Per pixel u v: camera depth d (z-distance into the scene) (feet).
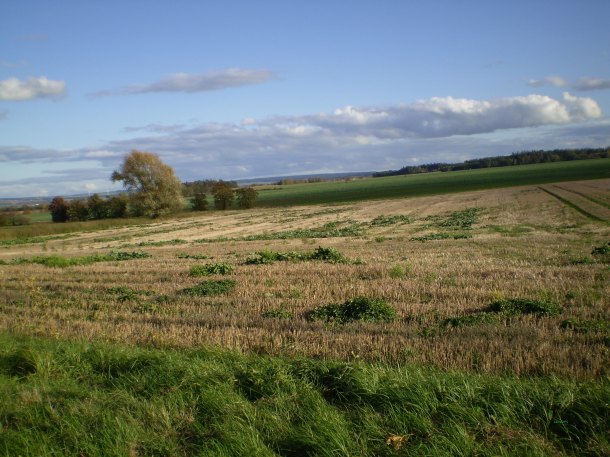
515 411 17.46
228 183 312.29
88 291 53.31
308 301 42.04
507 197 230.27
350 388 19.93
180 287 52.42
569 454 15.42
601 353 24.52
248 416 18.29
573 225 115.96
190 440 17.51
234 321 35.70
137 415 18.97
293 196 395.96
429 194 307.17
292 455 16.35
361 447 16.10
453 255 70.49
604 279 45.39
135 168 256.73
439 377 20.44
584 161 571.28
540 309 34.12
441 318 34.35
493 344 26.30
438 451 15.35
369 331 31.37
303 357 24.59
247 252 93.20
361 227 149.89
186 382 21.47
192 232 172.86
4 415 19.60
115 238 165.99
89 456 16.63
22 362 25.67
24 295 52.11
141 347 30.19
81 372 24.58
